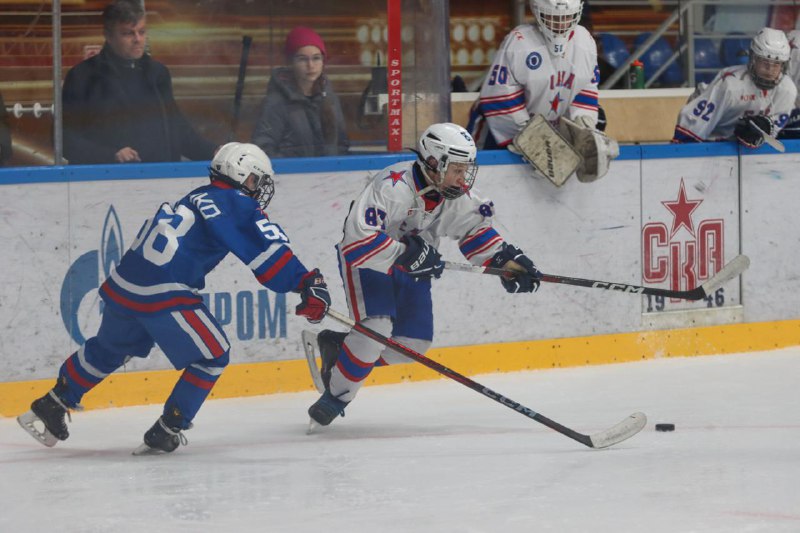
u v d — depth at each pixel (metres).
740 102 18.97
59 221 15.51
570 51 17.86
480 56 23.19
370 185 13.63
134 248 12.80
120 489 11.61
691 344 18.77
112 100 16.05
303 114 16.88
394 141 17.36
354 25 16.97
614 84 23.41
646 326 18.48
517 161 17.66
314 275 12.56
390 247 13.34
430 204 13.66
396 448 13.25
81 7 15.77
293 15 16.69
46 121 15.88
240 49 16.56
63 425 13.27
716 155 18.80
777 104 19.22
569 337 18.03
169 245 12.59
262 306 16.44
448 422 14.70
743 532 9.69
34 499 11.29
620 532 9.75
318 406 14.10
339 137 17.11
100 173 15.66
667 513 10.27
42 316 15.48
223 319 16.25
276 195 16.55
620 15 23.56
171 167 16.02
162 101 16.30
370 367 14.05
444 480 11.66
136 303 12.70
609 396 16.00
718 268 18.92
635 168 18.30
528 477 11.69
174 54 16.30
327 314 12.65
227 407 15.80
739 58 24.33
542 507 10.56
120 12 15.89
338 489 11.41
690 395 15.97
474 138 18.47
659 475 11.66
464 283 17.38
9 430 14.62
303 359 16.70
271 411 15.52
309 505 10.84
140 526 10.29
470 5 22.95
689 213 18.69
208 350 12.81
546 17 17.52
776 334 19.31
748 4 24.17
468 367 17.45
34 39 15.70
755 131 18.61
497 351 17.61
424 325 14.38
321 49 16.83
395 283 14.23
